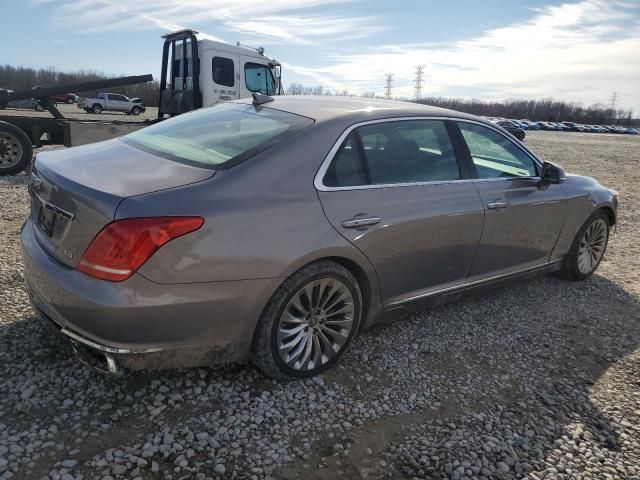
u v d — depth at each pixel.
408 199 3.24
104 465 2.23
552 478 2.43
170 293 2.37
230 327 2.59
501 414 2.88
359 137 3.14
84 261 2.37
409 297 3.45
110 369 2.42
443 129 3.66
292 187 2.76
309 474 2.32
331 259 2.94
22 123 9.62
